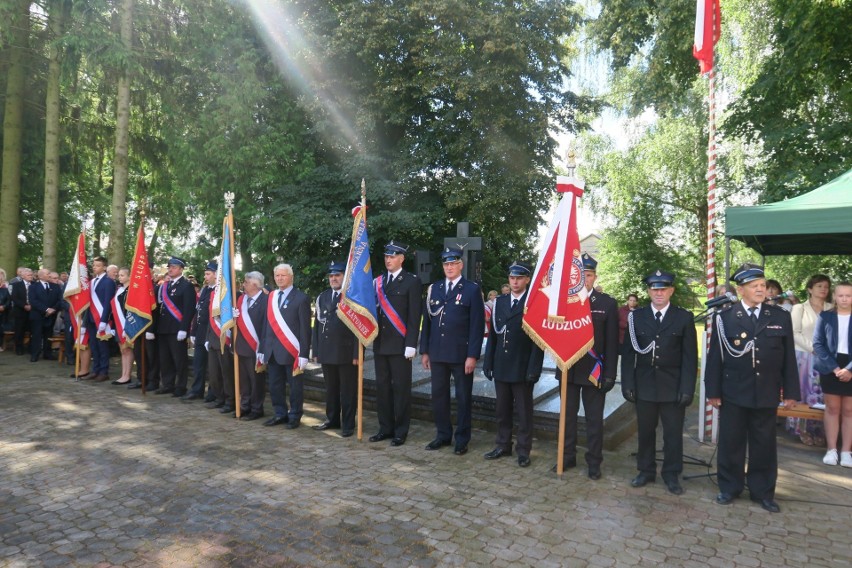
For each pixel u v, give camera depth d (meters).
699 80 17.80
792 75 12.27
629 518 4.29
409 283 6.23
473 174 14.98
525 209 15.82
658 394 4.92
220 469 5.16
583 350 5.09
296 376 6.74
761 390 4.56
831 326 5.88
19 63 14.55
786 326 4.65
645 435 5.03
